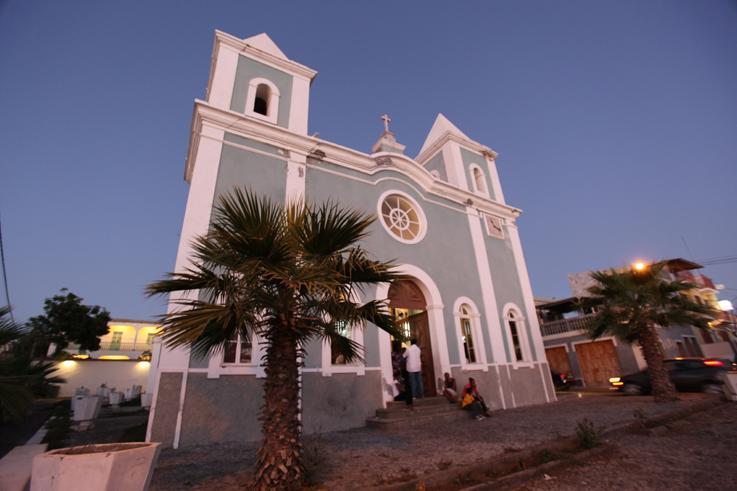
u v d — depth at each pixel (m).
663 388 10.65
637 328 11.41
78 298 27.75
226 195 9.47
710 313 11.24
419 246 12.90
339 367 9.66
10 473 3.91
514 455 5.41
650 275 11.32
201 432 7.41
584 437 6.10
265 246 4.42
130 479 3.04
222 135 10.09
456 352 12.08
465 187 16.31
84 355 32.91
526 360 14.12
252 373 8.30
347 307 5.00
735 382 10.53
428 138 19.11
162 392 7.34
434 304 12.21
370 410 9.69
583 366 22.39
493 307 13.88
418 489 4.38
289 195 10.49
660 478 4.68
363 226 4.98
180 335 3.99
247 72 11.87
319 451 6.02
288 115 12.10
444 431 8.03
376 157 12.97
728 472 4.73
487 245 15.38
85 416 10.38
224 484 4.58
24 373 7.04
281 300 4.62
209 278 4.77
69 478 2.81
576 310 25.34
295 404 4.48
